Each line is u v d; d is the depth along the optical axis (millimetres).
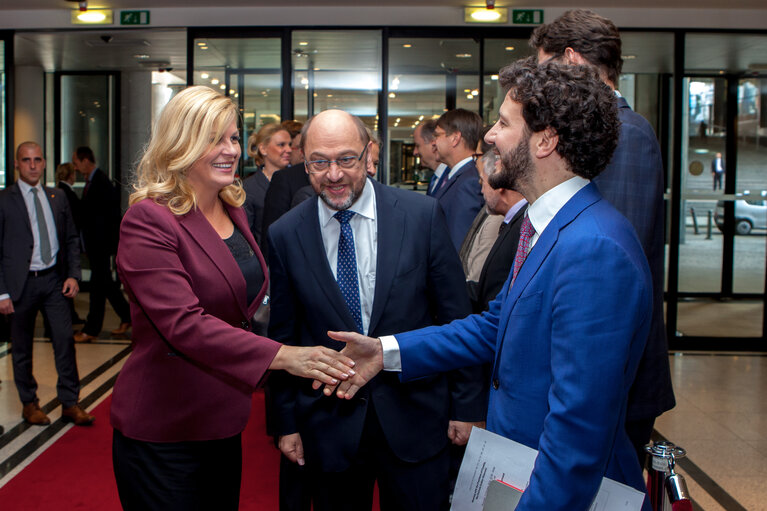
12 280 4027
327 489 1991
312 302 1919
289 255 1954
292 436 2025
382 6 6516
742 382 5363
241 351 1670
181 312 1655
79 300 9211
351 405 1902
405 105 6684
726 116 6789
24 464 3568
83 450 3764
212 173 1790
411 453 1912
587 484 1132
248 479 3420
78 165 6891
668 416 4492
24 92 9609
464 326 1663
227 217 1962
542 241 1261
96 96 10031
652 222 1639
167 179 1744
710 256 8047
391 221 1939
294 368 1671
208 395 1780
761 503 3193
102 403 4645
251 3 6434
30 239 4059
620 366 1130
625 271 1147
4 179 7012
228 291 1792
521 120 1269
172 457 1780
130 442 1793
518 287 1288
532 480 1177
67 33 6938
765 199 6848
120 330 6973
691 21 6461
